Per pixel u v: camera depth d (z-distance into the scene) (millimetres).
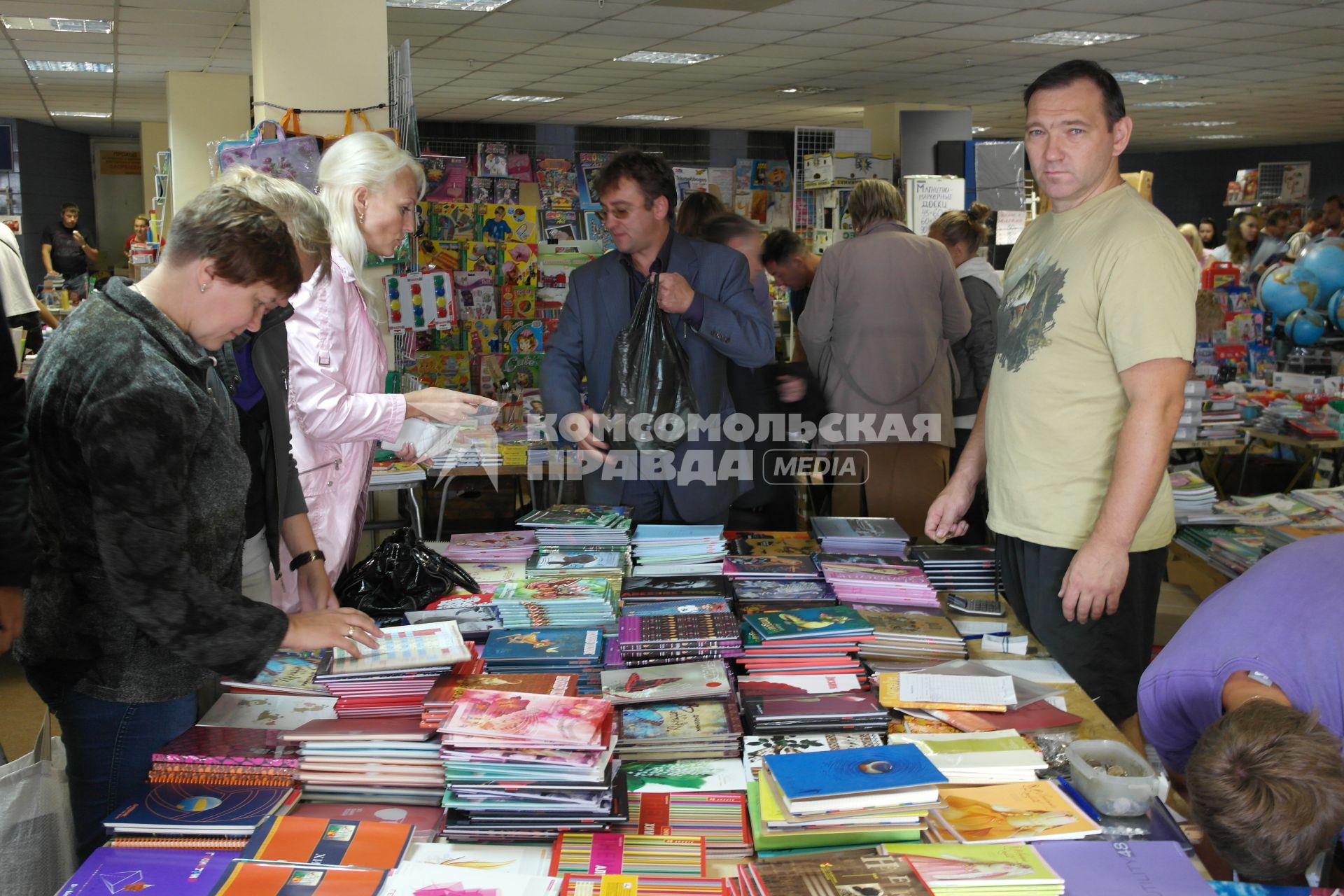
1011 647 2400
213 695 2244
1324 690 1672
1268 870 1357
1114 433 2467
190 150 11156
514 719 1750
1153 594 2611
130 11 8117
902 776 1636
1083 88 2408
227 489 1818
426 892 1501
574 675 2061
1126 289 2336
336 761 1807
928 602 2588
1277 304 7828
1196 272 2436
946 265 4371
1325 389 6438
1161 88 12914
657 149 17406
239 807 1733
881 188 4324
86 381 1618
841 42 9797
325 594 2328
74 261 14797
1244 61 10898
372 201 2688
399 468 4570
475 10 8375
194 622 1667
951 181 9148
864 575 2658
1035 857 1560
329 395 2533
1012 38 9625
